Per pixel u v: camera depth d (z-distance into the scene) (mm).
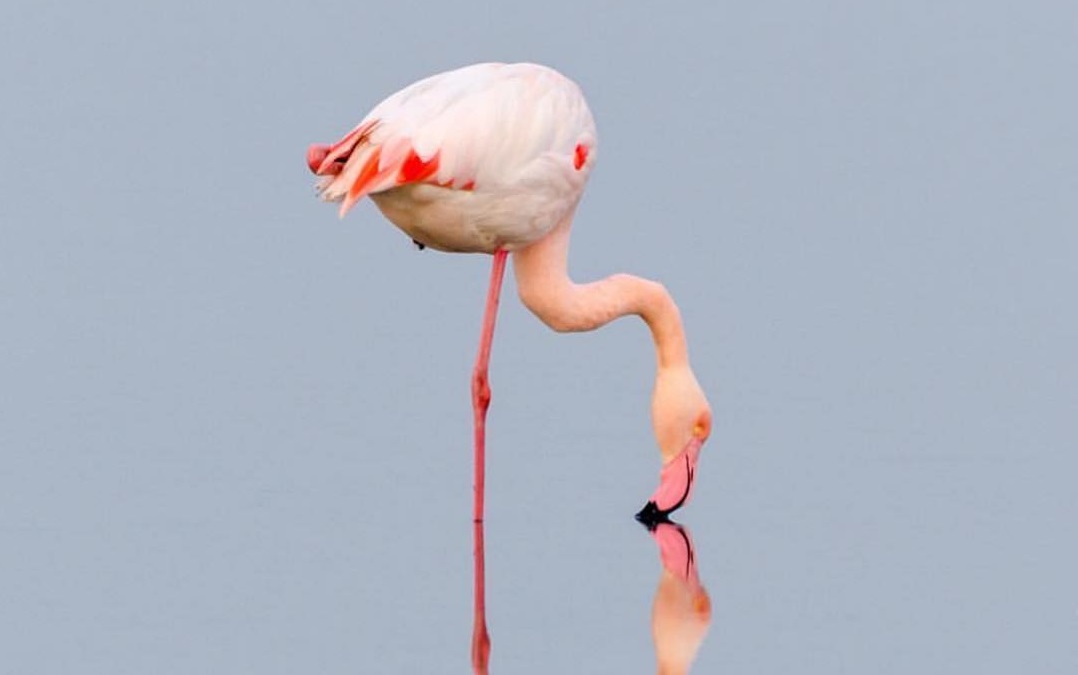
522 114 15656
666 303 17031
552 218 16031
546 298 16547
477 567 15750
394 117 15320
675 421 17125
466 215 15625
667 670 14266
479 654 14398
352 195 15016
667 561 16078
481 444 16453
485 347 16312
